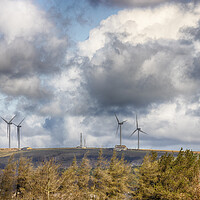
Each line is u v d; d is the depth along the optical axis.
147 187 52.59
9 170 44.91
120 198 50.19
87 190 47.50
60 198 39.25
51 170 41.38
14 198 41.84
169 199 48.91
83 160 51.75
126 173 53.56
